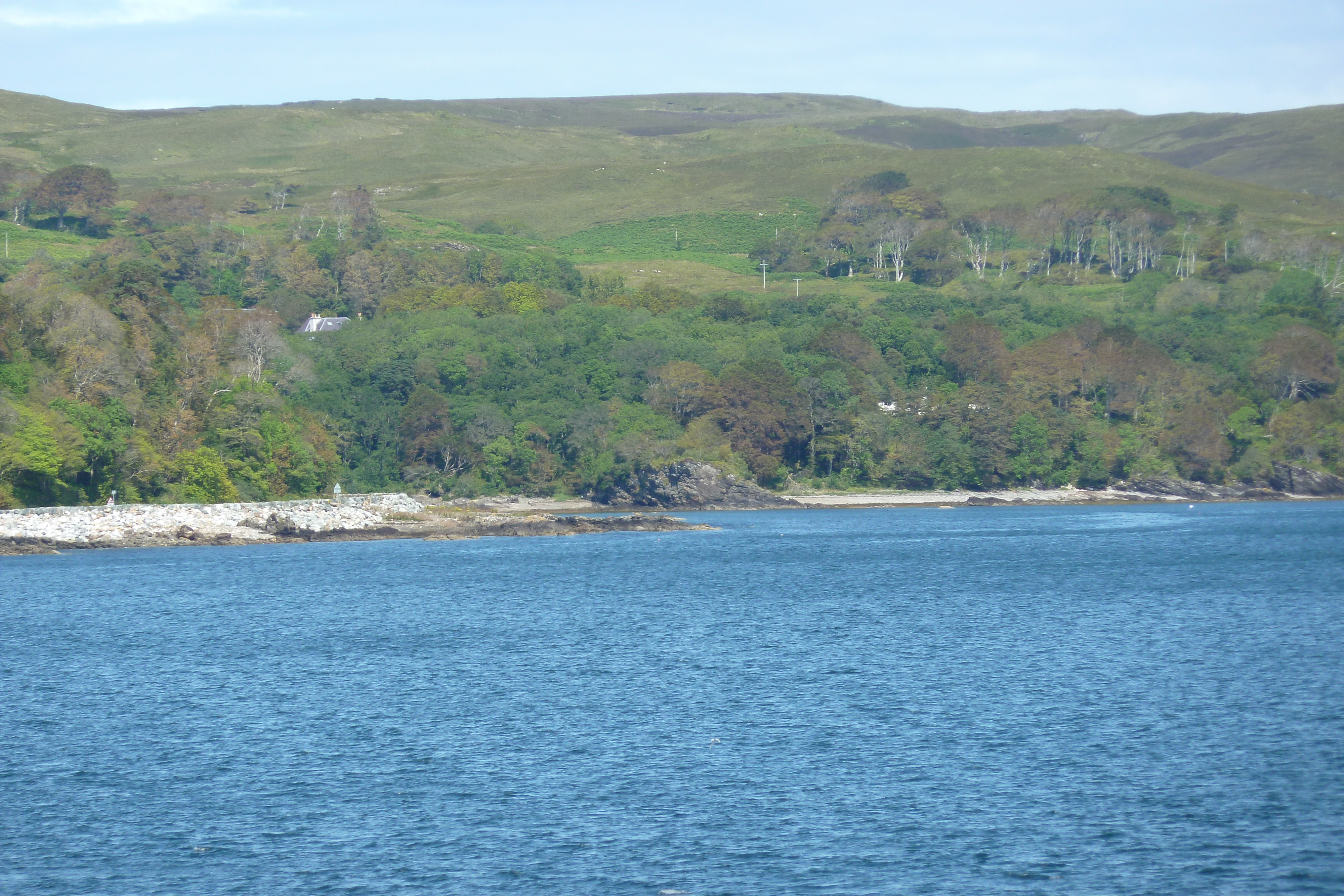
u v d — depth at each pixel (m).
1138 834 138.12
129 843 137.00
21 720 192.25
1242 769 161.38
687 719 189.75
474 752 171.75
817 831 139.38
